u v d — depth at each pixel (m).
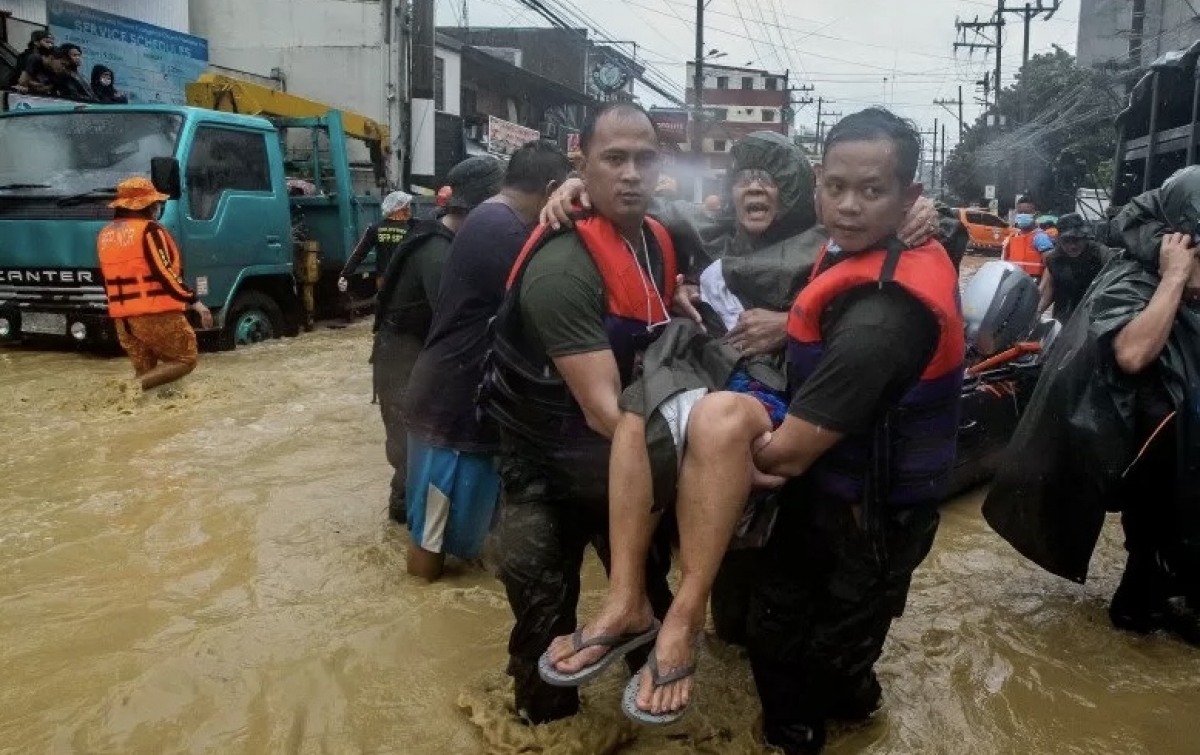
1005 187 41.00
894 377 2.38
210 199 9.24
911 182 2.41
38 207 8.66
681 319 2.68
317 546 4.46
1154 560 3.65
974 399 5.08
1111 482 3.46
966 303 4.30
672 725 2.96
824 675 2.75
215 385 7.81
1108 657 3.55
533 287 2.57
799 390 2.44
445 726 2.97
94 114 9.15
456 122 24.39
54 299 8.73
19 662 3.32
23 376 8.14
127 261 7.03
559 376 2.70
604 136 2.55
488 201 3.88
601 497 2.75
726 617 3.36
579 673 2.42
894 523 2.66
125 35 14.97
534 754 2.78
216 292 9.34
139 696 3.08
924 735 3.01
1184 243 3.35
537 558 2.78
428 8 18.84
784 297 2.90
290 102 12.19
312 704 3.07
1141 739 3.01
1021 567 4.42
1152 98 7.83
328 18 18.30
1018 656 3.54
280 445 6.20
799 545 2.69
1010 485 3.68
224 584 4.02
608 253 2.59
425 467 3.94
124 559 4.28
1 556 4.30
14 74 11.95
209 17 18.61
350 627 3.61
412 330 4.62
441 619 3.68
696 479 2.35
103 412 6.94
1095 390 3.44
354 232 11.98
